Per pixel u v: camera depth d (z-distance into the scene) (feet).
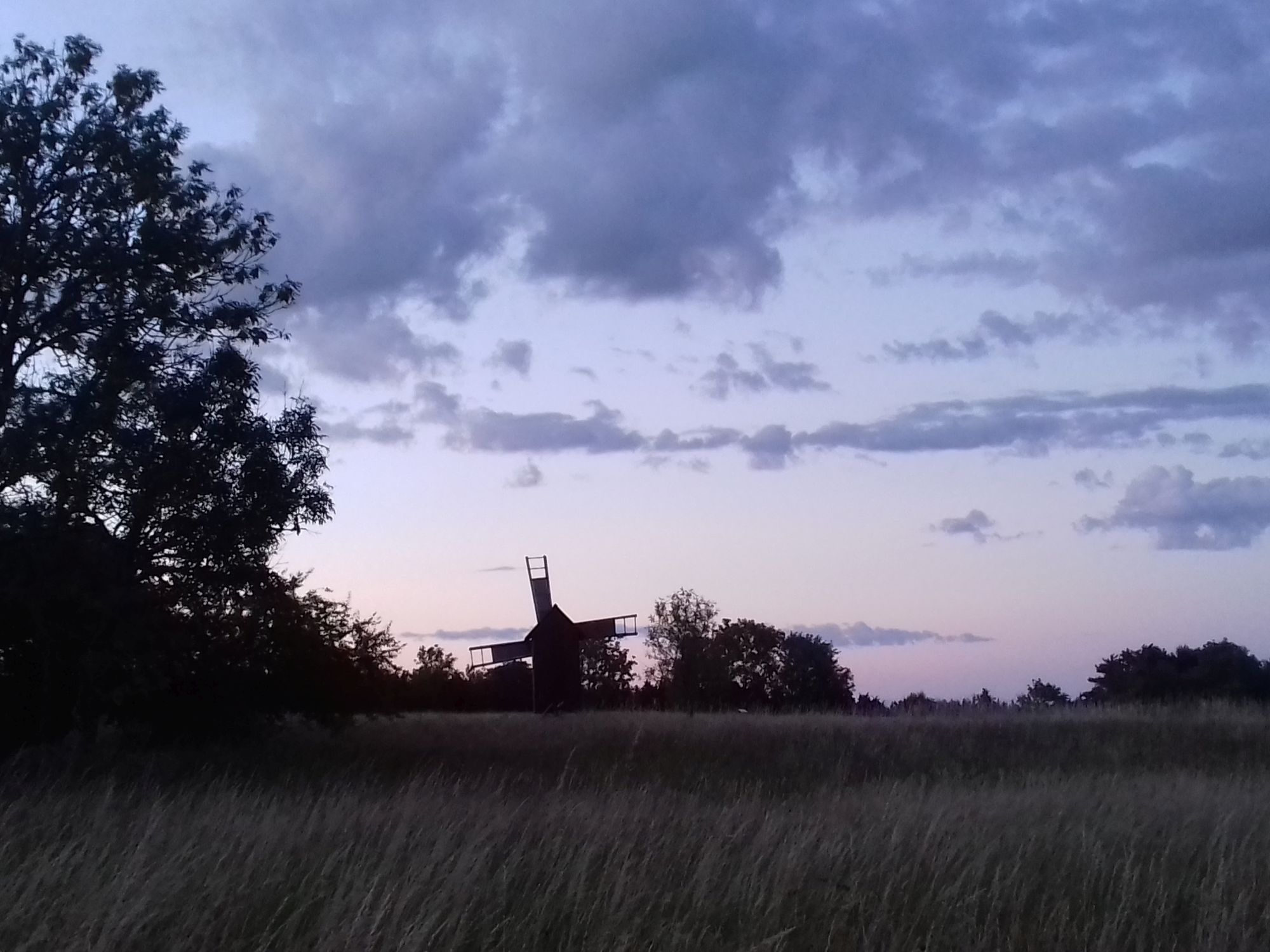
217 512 62.64
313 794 46.55
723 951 25.48
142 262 62.85
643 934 25.80
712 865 29.58
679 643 198.70
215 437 62.39
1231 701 111.45
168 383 62.39
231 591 64.85
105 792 41.70
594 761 65.62
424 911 24.91
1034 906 29.27
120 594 55.47
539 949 25.05
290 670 73.72
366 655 77.41
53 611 57.16
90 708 63.72
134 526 62.08
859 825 36.01
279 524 64.28
